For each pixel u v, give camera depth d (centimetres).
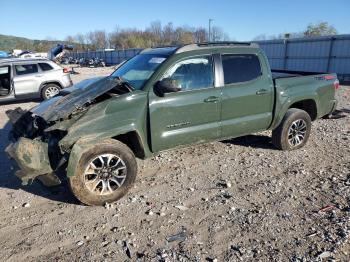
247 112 561
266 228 389
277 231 383
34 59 1252
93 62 4938
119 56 5222
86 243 371
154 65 505
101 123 438
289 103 601
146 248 359
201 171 548
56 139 445
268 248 354
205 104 511
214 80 523
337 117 714
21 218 421
